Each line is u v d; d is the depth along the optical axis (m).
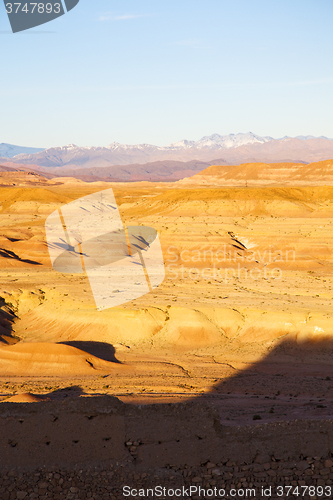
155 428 16.62
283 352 43.56
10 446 16.53
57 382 35.62
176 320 49.25
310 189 180.88
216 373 38.53
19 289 59.44
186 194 177.25
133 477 16.25
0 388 34.00
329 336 44.38
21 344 42.28
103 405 16.77
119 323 49.22
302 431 16.61
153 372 38.94
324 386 34.22
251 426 16.78
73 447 16.52
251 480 16.33
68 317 50.75
